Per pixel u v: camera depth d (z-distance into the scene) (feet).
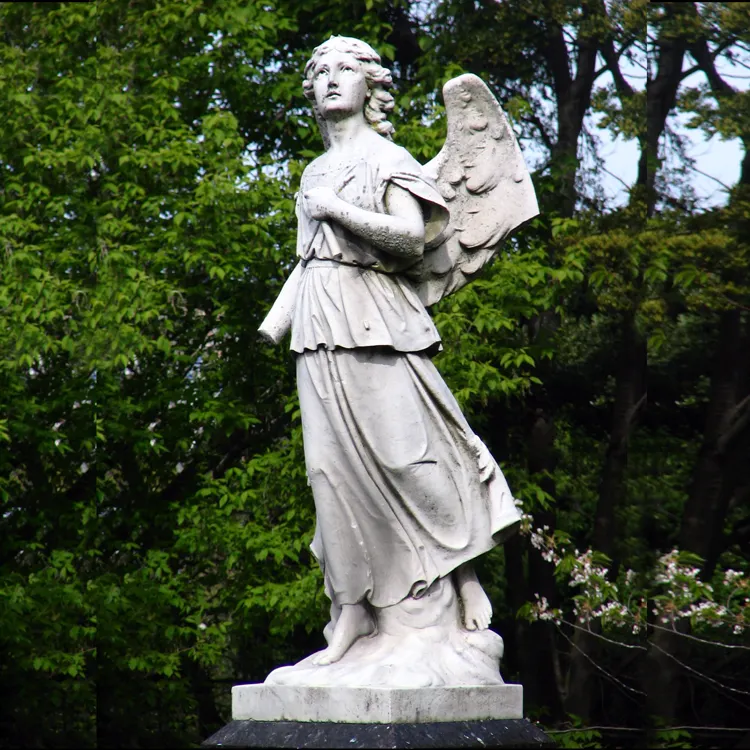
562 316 89.56
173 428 87.15
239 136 84.38
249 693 38.19
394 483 38.65
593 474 92.17
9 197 89.61
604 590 74.74
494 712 37.47
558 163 90.53
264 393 91.09
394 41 98.63
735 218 79.41
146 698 90.74
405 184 39.37
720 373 79.87
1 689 91.86
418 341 39.24
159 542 87.76
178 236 82.23
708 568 78.13
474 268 41.73
